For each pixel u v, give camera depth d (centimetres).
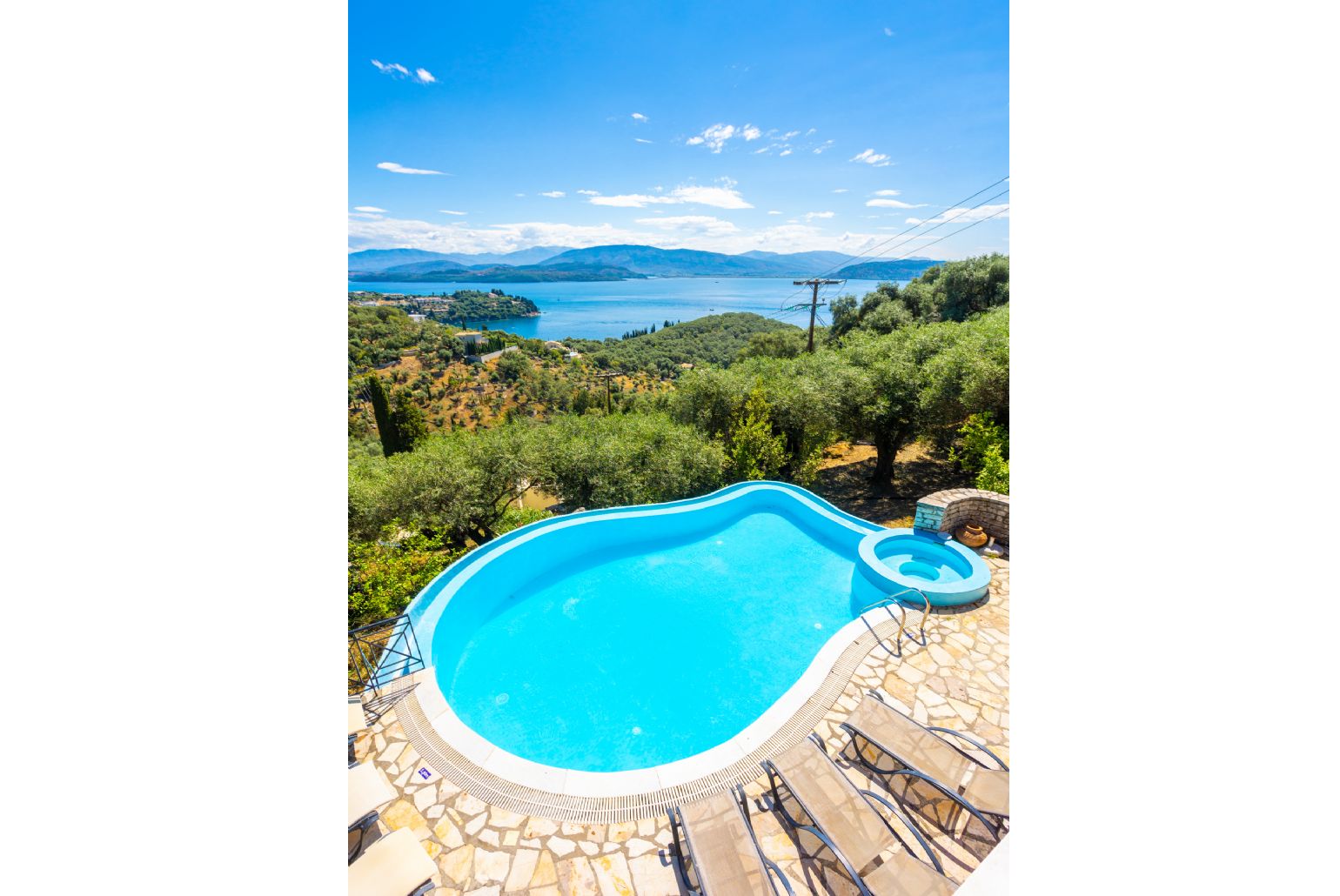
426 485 1465
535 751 608
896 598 732
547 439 1789
